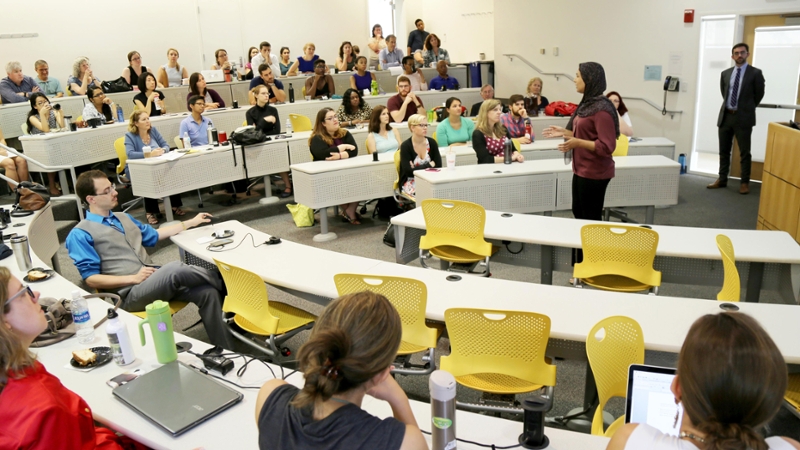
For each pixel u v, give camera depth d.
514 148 6.01
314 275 3.12
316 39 11.29
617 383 2.08
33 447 1.54
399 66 10.07
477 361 2.41
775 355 1.00
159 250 5.58
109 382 2.08
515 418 2.59
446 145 6.46
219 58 9.29
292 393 1.37
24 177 6.18
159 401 1.94
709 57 7.53
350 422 1.23
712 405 1.01
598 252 3.35
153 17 9.48
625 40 8.36
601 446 1.68
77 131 6.34
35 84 7.58
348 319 1.23
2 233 3.78
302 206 6.17
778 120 7.09
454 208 3.81
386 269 3.17
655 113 8.22
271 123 7.05
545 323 2.22
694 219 5.92
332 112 5.91
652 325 2.39
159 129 7.10
